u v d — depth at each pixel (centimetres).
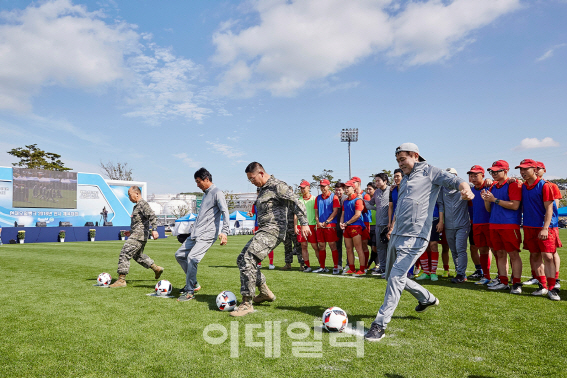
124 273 600
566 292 516
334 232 760
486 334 324
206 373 243
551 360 262
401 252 338
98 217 3400
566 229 3766
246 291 406
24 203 3023
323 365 256
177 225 3347
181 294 501
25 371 249
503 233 518
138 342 308
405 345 297
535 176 498
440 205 636
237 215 3959
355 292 527
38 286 599
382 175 730
